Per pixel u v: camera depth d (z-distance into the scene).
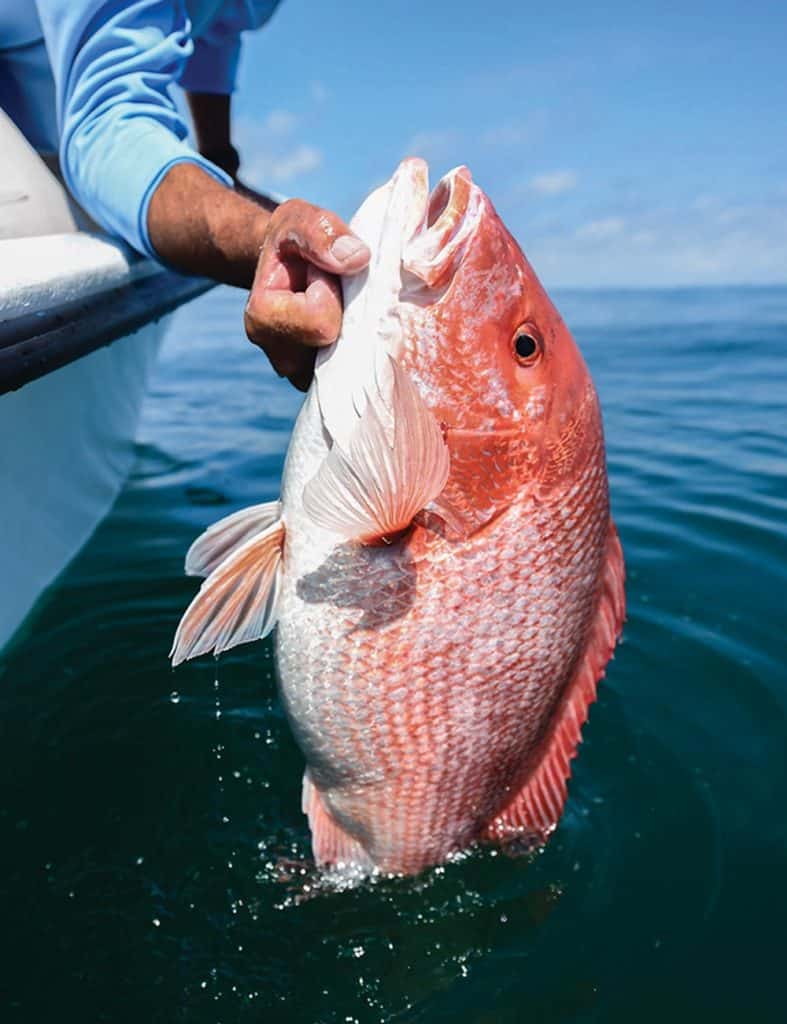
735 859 0.64
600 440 0.51
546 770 0.58
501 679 0.51
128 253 0.71
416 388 0.44
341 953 0.58
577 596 0.51
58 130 0.73
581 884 0.63
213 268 0.56
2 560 0.76
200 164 0.60
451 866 0.59
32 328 0.51
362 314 0.45
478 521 0.48
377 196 0.46
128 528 1.10
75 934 0.58
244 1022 0.54
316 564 0.49
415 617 0.49
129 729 0.74
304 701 0.52
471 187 0.46
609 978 0.56
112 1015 0.54
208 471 1.38
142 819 0.66
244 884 0.62
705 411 1.82
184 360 2.79
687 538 1.13
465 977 0.57
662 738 0.76
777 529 1.14
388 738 0.52
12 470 0.73
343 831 0.58
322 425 0.47
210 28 0.94
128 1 0.64
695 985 0.55
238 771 0.71
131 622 0.88
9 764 0.70
